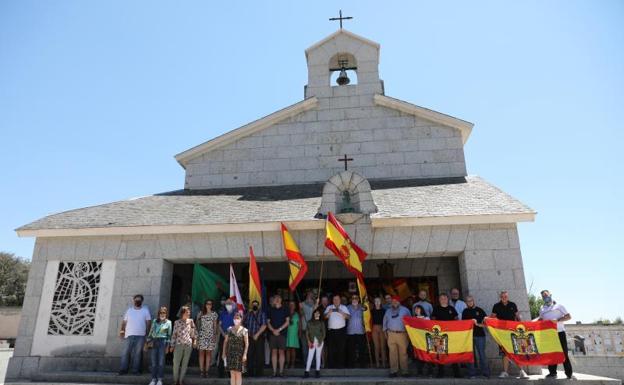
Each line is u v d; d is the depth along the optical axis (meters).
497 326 10.20
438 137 16.89
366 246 12.12
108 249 12.82
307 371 10.47
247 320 10.78
